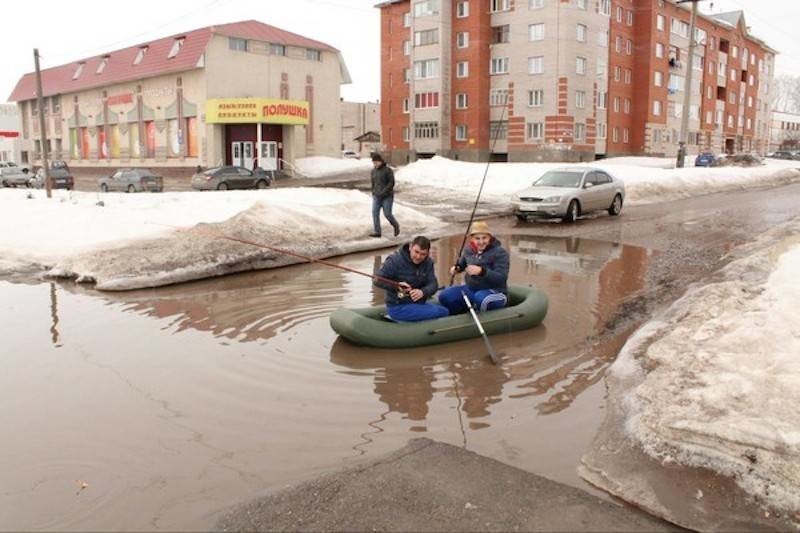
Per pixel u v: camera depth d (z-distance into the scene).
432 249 13.17
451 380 5.91
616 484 4.05
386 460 4.27
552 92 47.06
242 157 38.44
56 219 13.72
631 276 10.31
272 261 11.37
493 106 50.50
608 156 52.25
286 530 3.54
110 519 3.77
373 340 6.64
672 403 4.77
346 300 8.95
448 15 50.59
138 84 42.28
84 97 47.50
